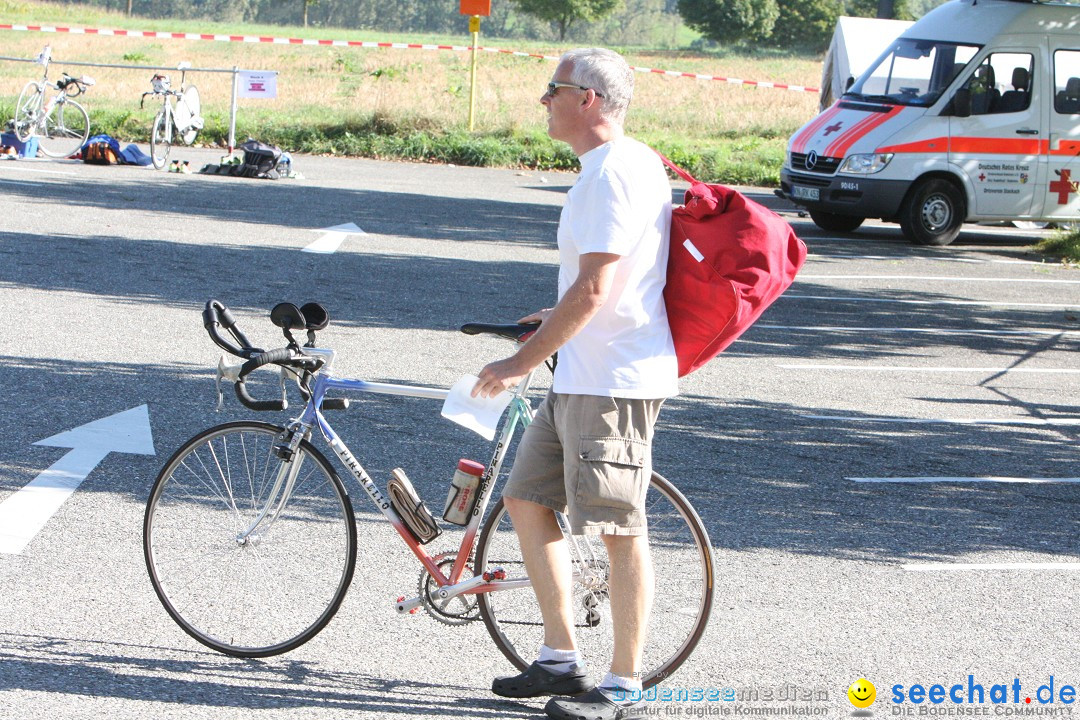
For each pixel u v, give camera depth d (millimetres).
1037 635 9547
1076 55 33031
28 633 8422
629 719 7816
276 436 8445
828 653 9031
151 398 14297
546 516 7805
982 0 34094
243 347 8078
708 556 8180
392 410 14508
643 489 7465
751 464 13562
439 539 10641
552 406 7660
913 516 12203
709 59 151500
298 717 7574
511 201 36719
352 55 100875
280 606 8516
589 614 8250
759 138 60812
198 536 8508
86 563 9672
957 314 24062
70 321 17891
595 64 7223
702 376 17719
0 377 14711
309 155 46594
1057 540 11758
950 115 32906
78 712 7402
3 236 24141
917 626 9586
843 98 34938
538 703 7996
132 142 44938
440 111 57125
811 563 10773
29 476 11461
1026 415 16625
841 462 13891
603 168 7074
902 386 17953
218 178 36438
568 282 7379
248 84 43000
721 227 7375
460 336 18984
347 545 8359
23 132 37406
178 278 21703
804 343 20609
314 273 23250
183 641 8484
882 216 33406
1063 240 33625
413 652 8586
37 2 181125
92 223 26578
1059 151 33031
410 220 31234
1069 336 22453
